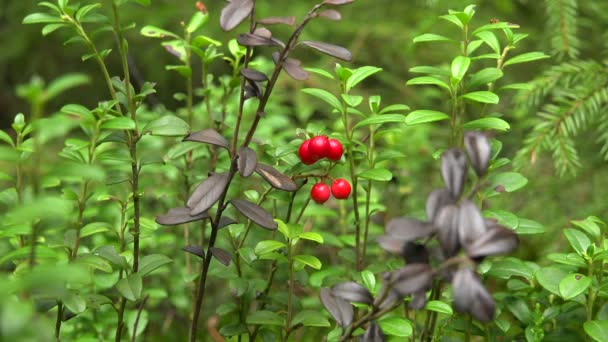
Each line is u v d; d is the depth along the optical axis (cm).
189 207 53
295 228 58
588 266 57
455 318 59
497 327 60
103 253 58
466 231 47
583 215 74
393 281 48
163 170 69
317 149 57
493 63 91
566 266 59
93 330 64
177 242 73
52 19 56
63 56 129
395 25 109
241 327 61
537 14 93
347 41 118
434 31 97
